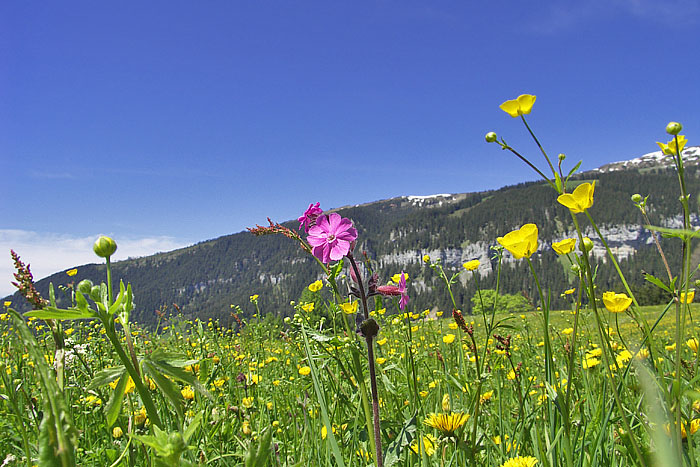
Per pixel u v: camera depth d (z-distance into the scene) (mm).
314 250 2326
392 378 3615
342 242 2297
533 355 5082
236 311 7738
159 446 1156
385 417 3141
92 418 3564
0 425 3139
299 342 4488
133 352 1428
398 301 3000
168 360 1449
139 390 1410
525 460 2000
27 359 4164
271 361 6180
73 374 3826
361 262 2334
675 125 1688
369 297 2271
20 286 1291
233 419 3240
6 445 3002
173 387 1428
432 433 2826
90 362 4246
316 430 3012
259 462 1254
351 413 2971
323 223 2379
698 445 1883
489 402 3363
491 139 2367
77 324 5457
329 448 2748
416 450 2402
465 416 2191
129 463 2146
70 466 951
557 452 2080
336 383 2910
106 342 5012
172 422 2898
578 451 2221
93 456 2797
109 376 1408
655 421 749
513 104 2373
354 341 2141
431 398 3639
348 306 2234
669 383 1612
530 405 3143
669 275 1643
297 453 2928
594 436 2232
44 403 972
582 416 2369
